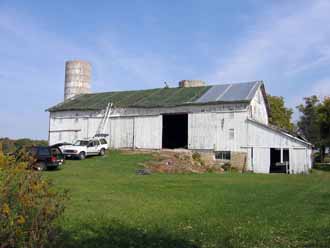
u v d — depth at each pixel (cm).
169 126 4953
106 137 4559
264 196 1742
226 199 1606
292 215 1248
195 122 4147
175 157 3678
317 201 1595
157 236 934
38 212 567
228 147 3972
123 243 865
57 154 2848
